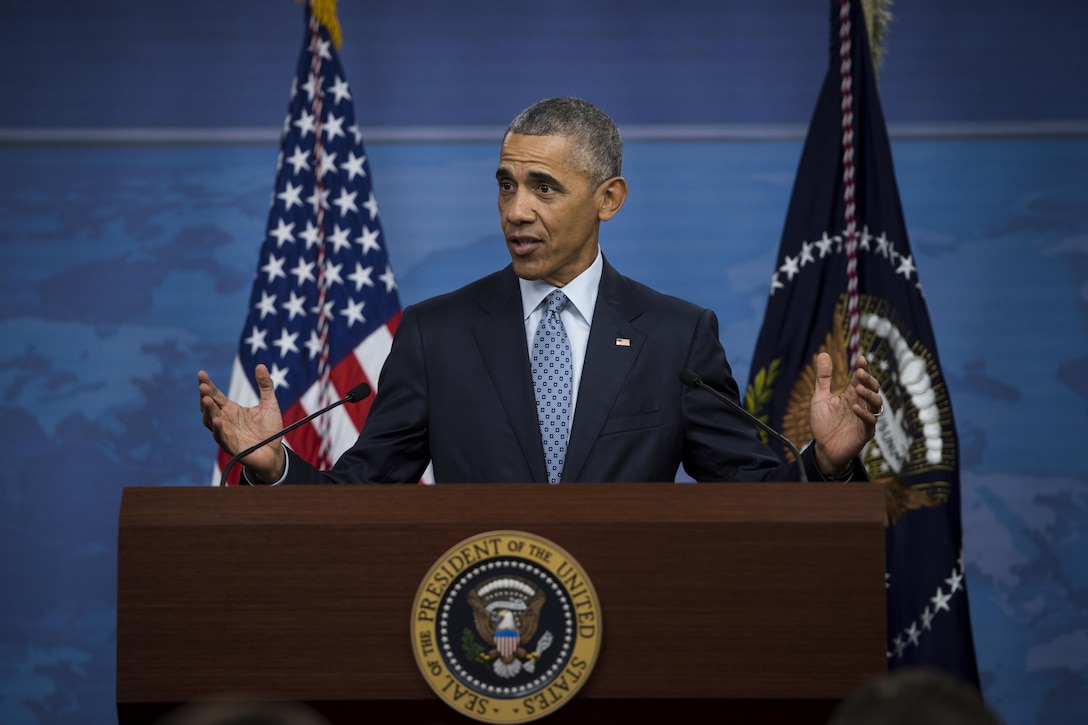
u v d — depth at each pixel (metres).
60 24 18.23
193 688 6.49
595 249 9.22
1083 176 17.83
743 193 17.98
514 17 18.30
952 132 17.88
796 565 6.55
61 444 17.47
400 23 18.27
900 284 13.66
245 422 7.95
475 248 17.95
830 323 13.70
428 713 6.52
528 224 8.76
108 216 17.91
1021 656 16.98
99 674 17.14
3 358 17.56
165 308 17.73
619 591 6.54
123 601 6.56
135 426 17.55
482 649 6.47
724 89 18.16
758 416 13.64
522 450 8.52
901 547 13.06
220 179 18.05
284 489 6.66
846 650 6.50
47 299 17.70
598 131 9.00
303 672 6.50
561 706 6.44
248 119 18.19
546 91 18.20
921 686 3.27
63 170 17.97
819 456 7.85
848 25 14.20
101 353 17.62
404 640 6.52
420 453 8.95
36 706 17.09
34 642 17.16
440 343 8.96
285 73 18.28
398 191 18.00
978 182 17.83
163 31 18.28
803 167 14.17
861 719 3.25
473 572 6.52
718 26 18.25
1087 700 16.91
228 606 6.55
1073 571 17.16
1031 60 18.06
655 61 18.20
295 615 6.54
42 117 18.06
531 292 9.10
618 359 8.74
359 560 6.57
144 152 18.05
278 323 14.20
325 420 13.96
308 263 14.42
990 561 17.16
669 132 18.05
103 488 17.44
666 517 6.59
